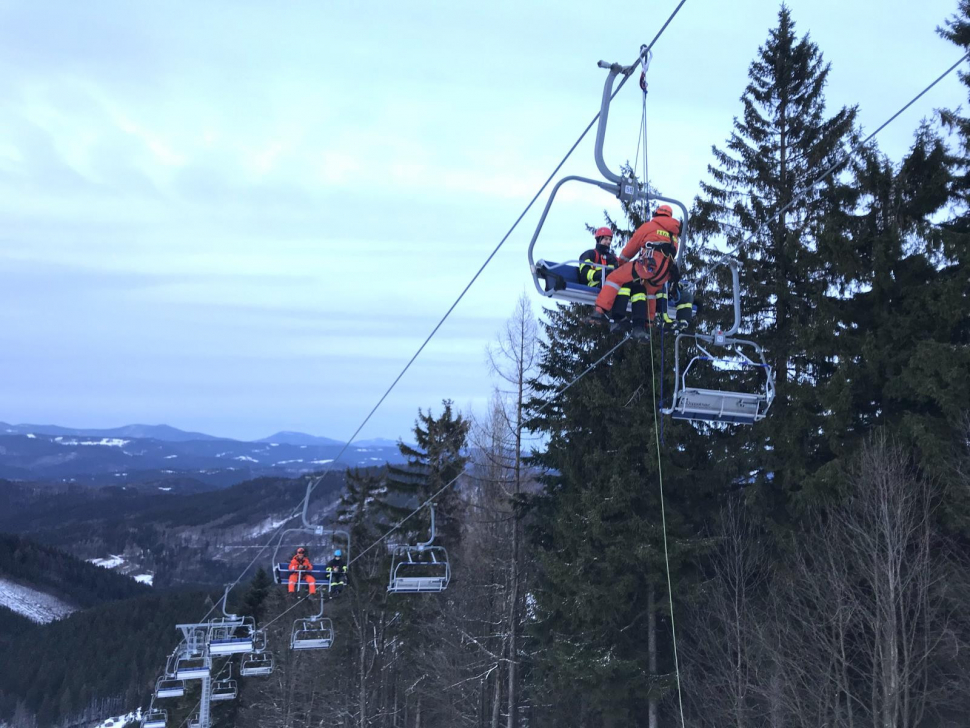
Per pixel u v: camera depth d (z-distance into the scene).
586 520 21.41
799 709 16.72
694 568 21.12
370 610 34.84
